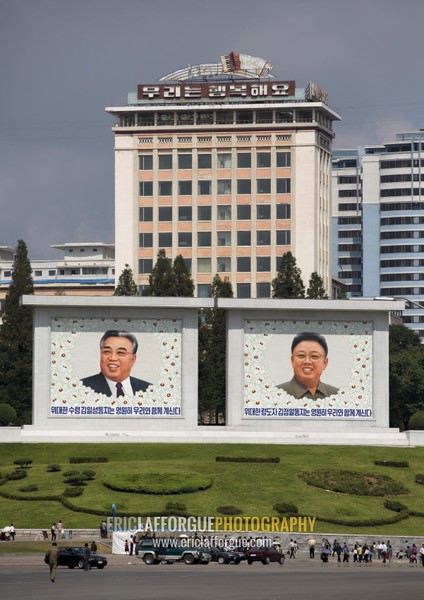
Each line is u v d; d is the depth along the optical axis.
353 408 193.88
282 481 169.25
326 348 193.88
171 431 191.50
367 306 193.62
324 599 91.69
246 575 115.50
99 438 188.88
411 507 162.88
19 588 97.31
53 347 191.12
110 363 191.38
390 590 100.19
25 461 175.75
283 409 193.12
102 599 89.25
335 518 155.25
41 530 147.62
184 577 111.56
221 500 160.38
